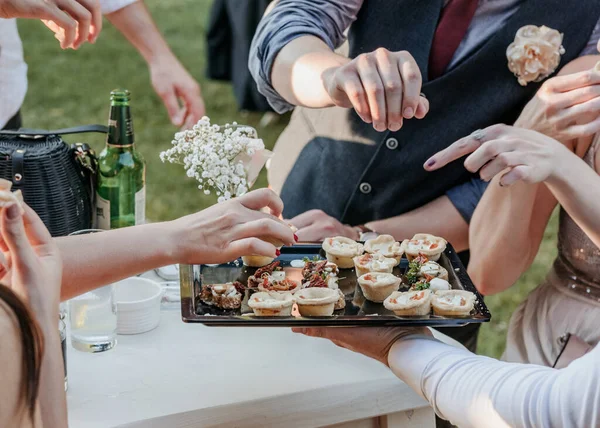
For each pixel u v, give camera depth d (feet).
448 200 6.61
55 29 6.23
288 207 7.20
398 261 5.71
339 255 5.65
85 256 4.38
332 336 4.74
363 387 4.66
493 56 6.21
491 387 3.96
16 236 3.20
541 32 6.09
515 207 5.87
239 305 4.87
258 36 6.64
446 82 6.29
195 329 5.28
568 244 6.04
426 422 4.91
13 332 3.06
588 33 6.17
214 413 4.40
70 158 5.94
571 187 4.95
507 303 11.90
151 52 7.64
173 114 7.69
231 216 4.71
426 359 4.35
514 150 4.87
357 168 6.70
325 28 6.48
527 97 6.33
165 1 27.84
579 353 5.78
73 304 4.88
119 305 5.07
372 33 6.50
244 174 5.40
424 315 4.79
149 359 4.87
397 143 6.49
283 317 4.65
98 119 17.78
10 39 7.56
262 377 4.70
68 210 5.84
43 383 3.25
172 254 4.56
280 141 7.53
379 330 4.68
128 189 6.18
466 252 6.95
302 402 4.56
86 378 4.64
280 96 6.66
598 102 5.09
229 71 17.21
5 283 3.41
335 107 6.84
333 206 6.91
